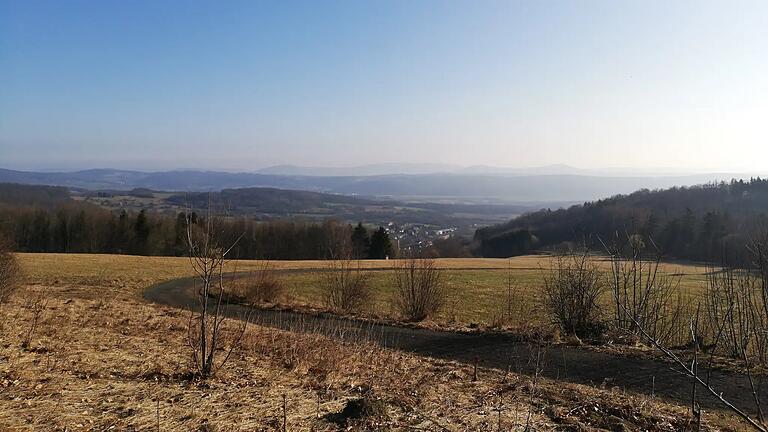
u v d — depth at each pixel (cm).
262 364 891
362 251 6419
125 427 532
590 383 967
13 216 5672
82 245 5959
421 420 637
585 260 1509
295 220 6931
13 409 552
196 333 1130
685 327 1401
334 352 968
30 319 1149
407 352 1254
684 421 723
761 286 1158
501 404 723
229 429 552
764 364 1045
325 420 604
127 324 1255
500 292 2766
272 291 2209
